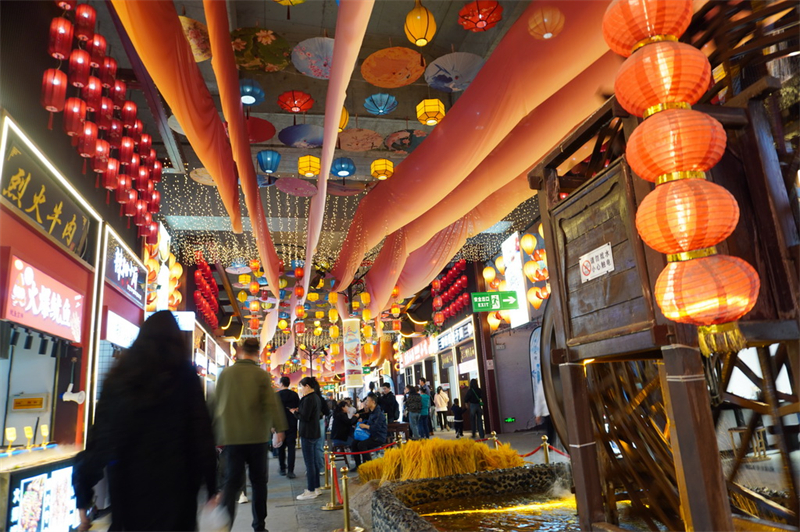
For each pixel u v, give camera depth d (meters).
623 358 2.01
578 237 1.98
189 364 2.36
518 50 4.05
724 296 1.36
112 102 5.48
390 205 8.60
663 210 1.41
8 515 3.84
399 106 9.58
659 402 2.47
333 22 8.44
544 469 3.47
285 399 8.73
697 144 1.42
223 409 4.16
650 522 2.20
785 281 1.60
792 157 1.73
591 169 2.26
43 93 4.27
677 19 1.54
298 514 5.47
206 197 12.27
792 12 1.81
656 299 1.47
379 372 35.62
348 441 8.79
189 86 3.48
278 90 8.96
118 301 7.73
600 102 4.64
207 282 17.69
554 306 2.14
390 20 8.44
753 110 1.69
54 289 5.01
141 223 7.82
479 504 3.09
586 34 3.57
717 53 1.90
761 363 1.99
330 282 22.22
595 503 1.88
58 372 5.61
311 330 31.72
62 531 4.74
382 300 15.00
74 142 4.98
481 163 6.98
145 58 2.70
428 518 2.77
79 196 5.66
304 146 8.51
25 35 4.54
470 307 17.50
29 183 4.50
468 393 13.59
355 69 9.20
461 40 8.85
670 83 1.49
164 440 2.12
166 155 10.27
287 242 15.46
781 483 2.31
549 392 2.57
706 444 1.37
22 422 5.11
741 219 1.65
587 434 1.96
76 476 2.10
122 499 2.07
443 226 9.30
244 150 4.83
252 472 4.25
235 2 7.92
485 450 5.07
